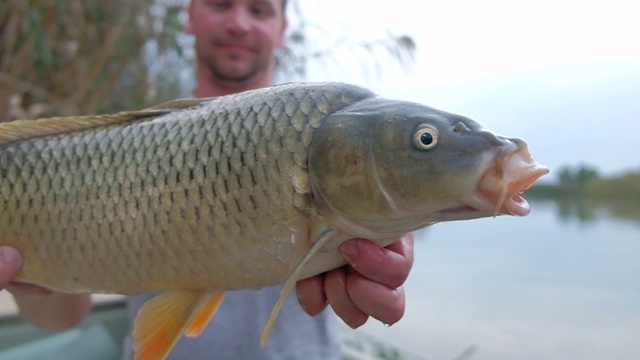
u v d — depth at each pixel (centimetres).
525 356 129
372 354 89
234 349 62
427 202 38
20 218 45
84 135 45
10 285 49
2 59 131
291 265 41
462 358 107
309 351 64
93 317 82
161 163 42
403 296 43
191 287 43
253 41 84
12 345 74
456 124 39
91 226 44
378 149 39
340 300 43
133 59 142
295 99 41
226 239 41
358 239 40
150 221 42
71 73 139
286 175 40
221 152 41
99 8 144
